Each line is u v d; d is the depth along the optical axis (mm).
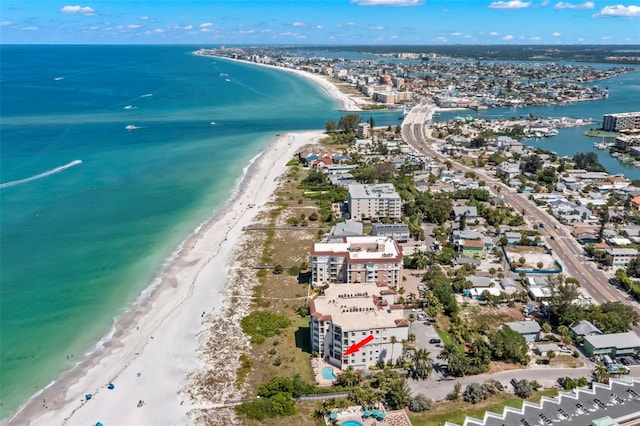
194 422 151375
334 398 159000
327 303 186625
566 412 148750
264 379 170500
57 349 190375
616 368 168625
